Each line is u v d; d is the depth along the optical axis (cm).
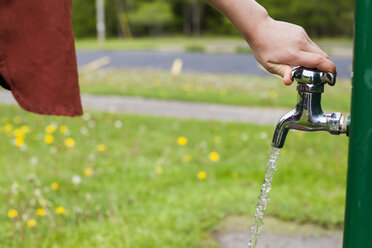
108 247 267
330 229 310
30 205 317
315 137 548
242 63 1802
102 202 337
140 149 490
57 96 102
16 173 398
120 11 5072
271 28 102
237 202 344
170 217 311
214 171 417
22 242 263
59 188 365
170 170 417
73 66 103
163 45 3028
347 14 4462
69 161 439
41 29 99
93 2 5022
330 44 3272
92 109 762
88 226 296
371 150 84
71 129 584
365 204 86
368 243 86
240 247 281
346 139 545
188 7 5338
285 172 414
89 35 5066
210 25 5306
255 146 509
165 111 772
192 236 287
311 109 101
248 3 103
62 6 100
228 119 709
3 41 99
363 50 83
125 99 888
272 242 290
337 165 436
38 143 507
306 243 290
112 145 507
